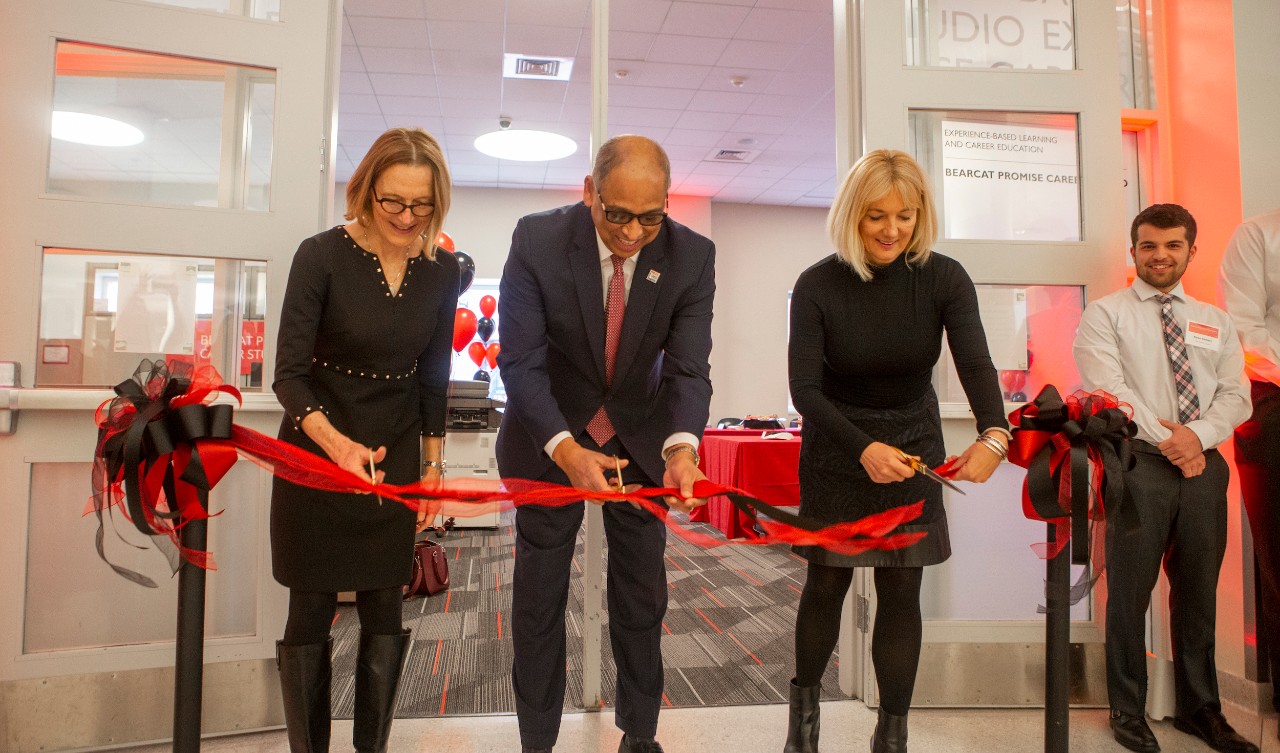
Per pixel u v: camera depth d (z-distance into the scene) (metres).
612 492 1.29
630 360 1.60
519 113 7.27
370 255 1.54
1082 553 1.37
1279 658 2.06
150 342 2.00
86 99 1.96
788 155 8.35
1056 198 2.37
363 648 1.62
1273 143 2.19
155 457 1.18
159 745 1.95
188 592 1.24
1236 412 1.96
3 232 1.85
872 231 1.56
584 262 1.58
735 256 10.30
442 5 5.23
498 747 1.94
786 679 2.49
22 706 1.86
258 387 2.07
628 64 6.12
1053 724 1.45
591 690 2.23
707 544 1.28
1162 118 2.45
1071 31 2.42
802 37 5.66
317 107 2.08
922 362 1.63
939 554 1.62
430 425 1.70
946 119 2.34
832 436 1.55
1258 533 2.10
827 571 1.69
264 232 2.03
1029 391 2.32
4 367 1.83
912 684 1.60
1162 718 2.19
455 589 3.71
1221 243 2.25
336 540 1.52
